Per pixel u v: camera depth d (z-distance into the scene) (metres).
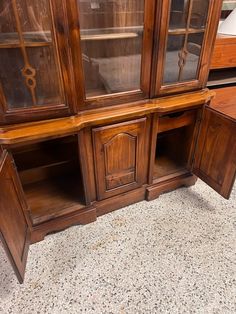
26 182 1.57
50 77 0.97
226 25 1.60
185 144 1.62
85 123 1.07
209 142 1.42
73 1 0.86
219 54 1.53
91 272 1.18
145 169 1.47
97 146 1.20
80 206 1.38
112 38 1.04
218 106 1.54
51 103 1.02
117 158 1.31
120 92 1.15
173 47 1.15
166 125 1.37
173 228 1.40
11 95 0.95
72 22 0.89
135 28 1.05
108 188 1.40
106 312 1.02
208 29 1.15
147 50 1.09
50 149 1.58
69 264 1.22
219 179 1.42
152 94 1.21
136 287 1.12
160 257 1.25
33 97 0.98
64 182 1.58
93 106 1.11
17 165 1.54
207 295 1.08
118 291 1.10
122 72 1.14
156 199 1.62
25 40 0.87
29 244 1.23
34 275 1.17
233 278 1.15
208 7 1.09
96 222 1.45
